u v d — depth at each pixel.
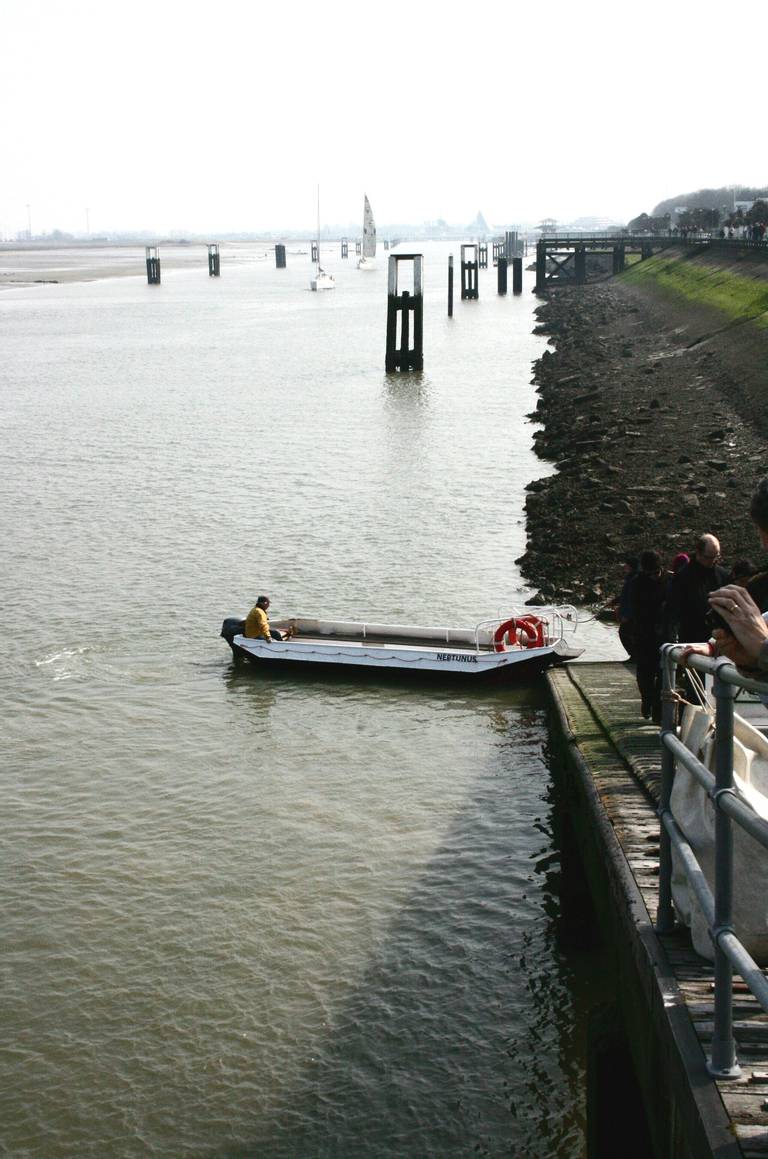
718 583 13.77
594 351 75.81
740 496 34.91
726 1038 6.50
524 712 22.72
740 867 7.71
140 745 21.42
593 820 13.34
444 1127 11.88
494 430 55.31
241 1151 11.69
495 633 24.61
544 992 13.97
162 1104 12.36
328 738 21.69
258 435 55.53
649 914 9.45
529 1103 12.16
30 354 98.25
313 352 96.12
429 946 15.00
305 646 24.91
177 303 163.88
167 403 67.62
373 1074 12.68
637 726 16.52
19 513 39.78
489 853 17.31
